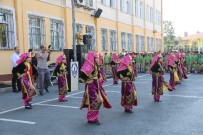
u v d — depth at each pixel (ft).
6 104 33.24
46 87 42.32
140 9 119.24
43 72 40.63
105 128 23.24
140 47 118.83
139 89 46.47
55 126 23.81
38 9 55.88
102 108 30.78
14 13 49.34
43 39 57.47
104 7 85.35
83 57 54.95
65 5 64.49
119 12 95.91
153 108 31.07
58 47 62.64
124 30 100.78
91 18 77.77
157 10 145.38
